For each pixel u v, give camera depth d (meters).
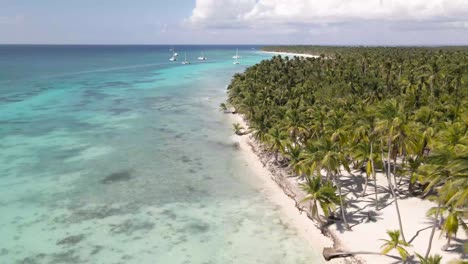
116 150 55.53
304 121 45.91
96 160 51.06
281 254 30.20
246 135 63.44
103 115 79.12
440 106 46.31
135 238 32.31
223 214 36.69
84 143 58.62
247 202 39.28
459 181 20.53
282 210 37.50
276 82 85.94
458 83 66.38
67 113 80.44
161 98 102.12
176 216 36.25
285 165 47.28
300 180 42.38
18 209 36.81
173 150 56.00
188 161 51.38
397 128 31.48
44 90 113.00
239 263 29.09
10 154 52.53
